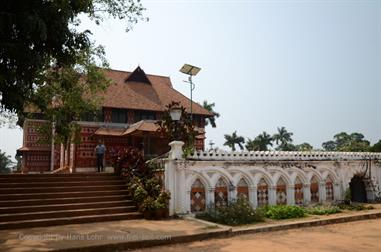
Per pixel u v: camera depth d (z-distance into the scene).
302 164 16.08
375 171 18.84
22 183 13.16
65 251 7.70
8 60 9.05
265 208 13.45
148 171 14.35
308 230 11.11
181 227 10.45
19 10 8.98
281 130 70.69
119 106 26.66
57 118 15.80
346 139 71.56
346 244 8.99
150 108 28.05
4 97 9.27
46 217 11.13
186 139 14.66
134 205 12.88
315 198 16.41
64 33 9.82
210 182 13.45
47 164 30.12
